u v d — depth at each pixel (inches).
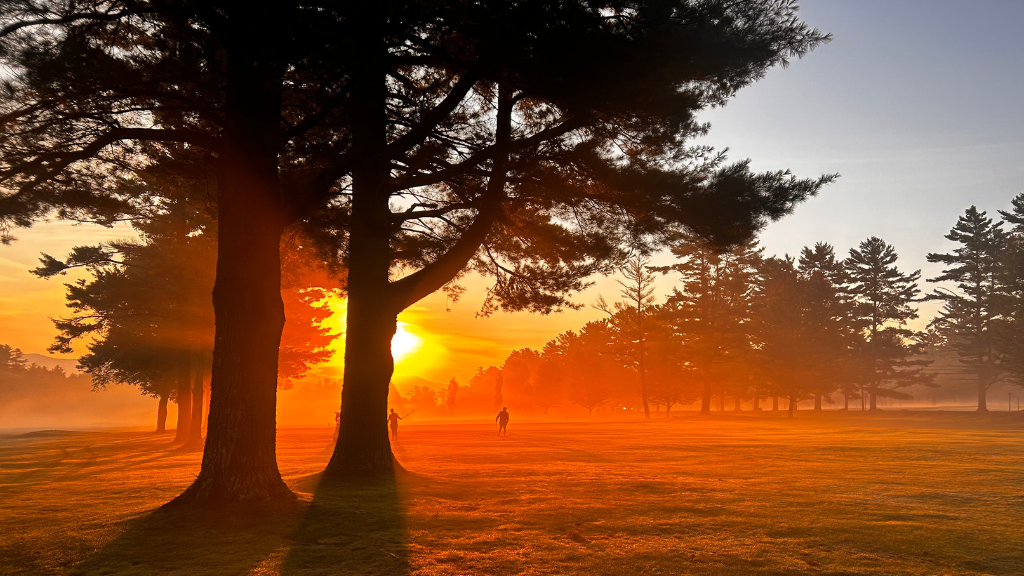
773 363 2716.5
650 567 277.9
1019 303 2239.2
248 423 398.9
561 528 356.5
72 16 368.8
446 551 305.1
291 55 381.4
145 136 412.2
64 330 1464.1
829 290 2849.4
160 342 1379.2
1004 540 327.9
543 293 700.7
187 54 418.3
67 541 323.0
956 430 1478.8
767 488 508.1
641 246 590.9
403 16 374.3
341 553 300.4
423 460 759.1
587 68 401.1
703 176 516.1
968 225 2883.9
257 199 411.8
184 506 386.9
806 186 499.2
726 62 432.8
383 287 573.0
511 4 367.9
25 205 424.8
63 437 2036.2
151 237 1304.1
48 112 412.5
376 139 505.7
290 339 1556.3
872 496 469.4
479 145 542.6
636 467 673.6
